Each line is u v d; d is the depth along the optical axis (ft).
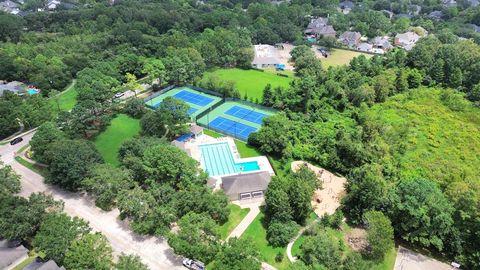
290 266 208.95
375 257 228.22
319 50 641.81
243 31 632.79
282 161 320.91
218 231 229.66
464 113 392.06
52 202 247.09
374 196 245.65
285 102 412.98
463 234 224.33
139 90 476.54
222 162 325.42
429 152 328.08
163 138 328.49
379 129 344.28
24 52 525.75
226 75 539.70
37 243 215.31
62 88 486.38
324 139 337.31
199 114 405.39
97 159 289.74
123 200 243.81
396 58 504.84
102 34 620.49
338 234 246.47
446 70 470.80
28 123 376.27
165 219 235.61
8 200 238.89
